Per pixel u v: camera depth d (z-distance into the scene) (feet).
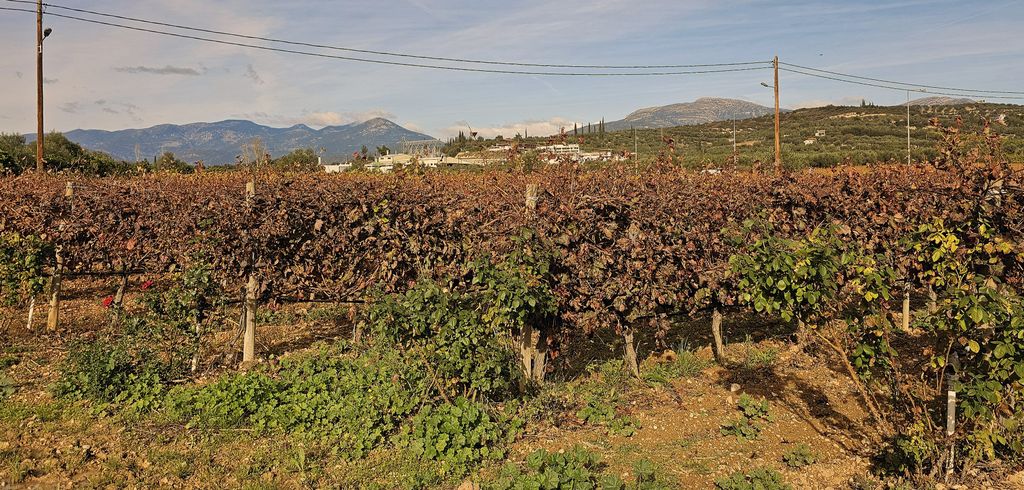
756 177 35.96
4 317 31.40
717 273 24.56
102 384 21.03
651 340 29.22
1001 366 13.29
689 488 15.56
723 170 44.83
